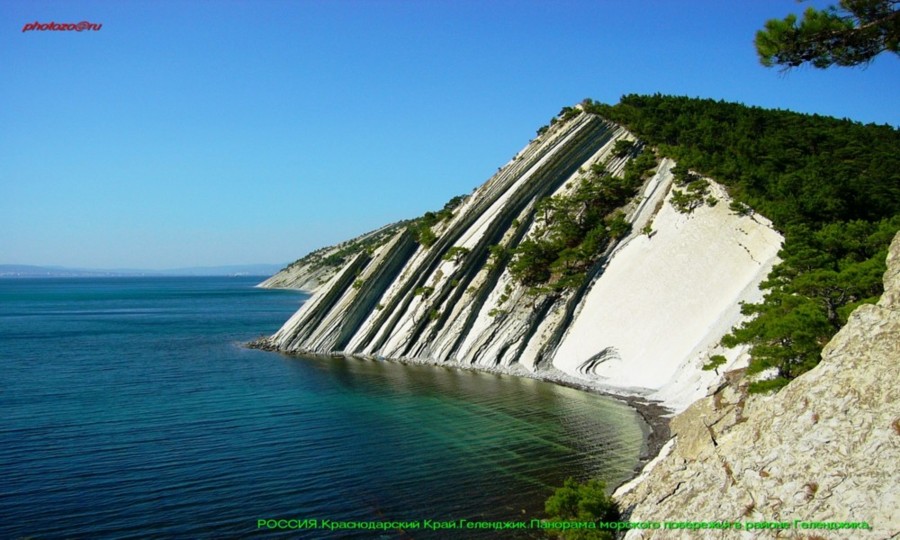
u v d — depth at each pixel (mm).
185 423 42281
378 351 77438
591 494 23969
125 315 143375
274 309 164625
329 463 33375
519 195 83000
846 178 62219
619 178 78688
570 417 42812
